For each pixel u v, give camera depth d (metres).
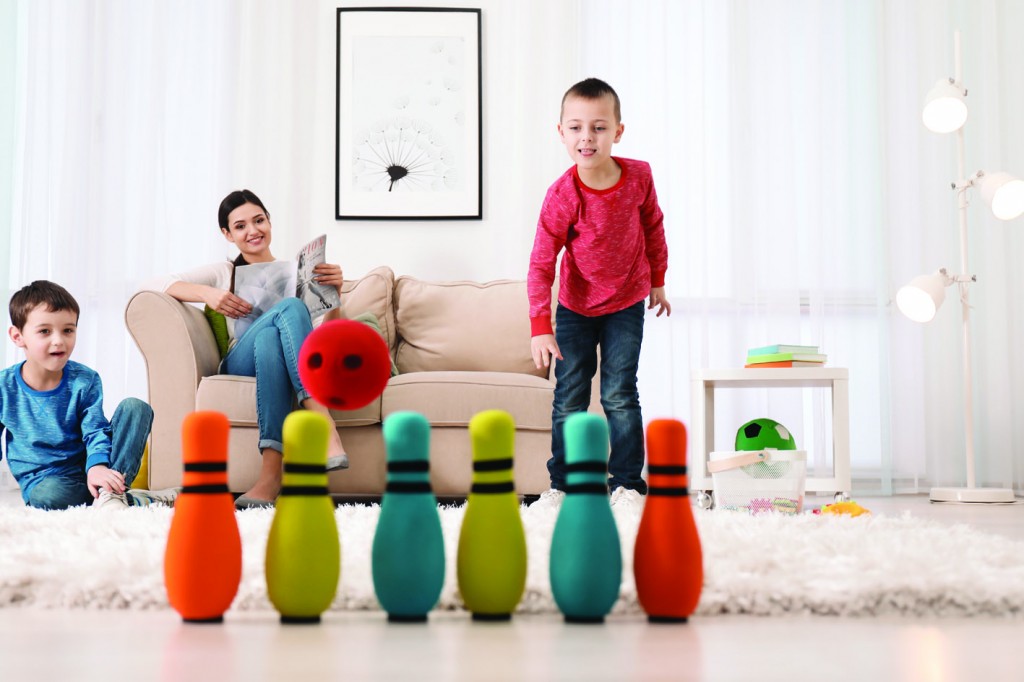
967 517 2.52
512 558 0.87
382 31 3.88
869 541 1.29
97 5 3.81
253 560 1.09
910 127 3.92
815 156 3.89
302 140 3.85
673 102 3.87
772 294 3.85
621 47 3.88
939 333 3.89
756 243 3.86
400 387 2.71
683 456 0.88
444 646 0.77
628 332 2.40
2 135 3.80
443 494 2.71
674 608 0.87
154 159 3.77
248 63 3.83
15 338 2.37
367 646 0.77
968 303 3.46
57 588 1.01
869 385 3.87
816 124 3.89
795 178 3.89
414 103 3.87
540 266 2.42
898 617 0.93
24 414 2.36
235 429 2.64
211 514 0.88
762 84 3.88
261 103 3.83
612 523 0.87
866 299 3.89
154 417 2.64
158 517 1.72
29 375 2.38
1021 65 3.93
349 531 1.39
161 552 1.16
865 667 0.71
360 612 0.94
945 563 1.07
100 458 2.28
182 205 3.81
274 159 3.82
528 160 3.83
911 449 3.85
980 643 0.80
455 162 3.86
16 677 0.67
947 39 3.93
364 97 3.87
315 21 3.88
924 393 3.88
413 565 0.86
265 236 2.98
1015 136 3.92
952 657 0.74
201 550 0.86
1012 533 1.98
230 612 0.94
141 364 3.73
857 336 3.89
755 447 2.56
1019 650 0.77
